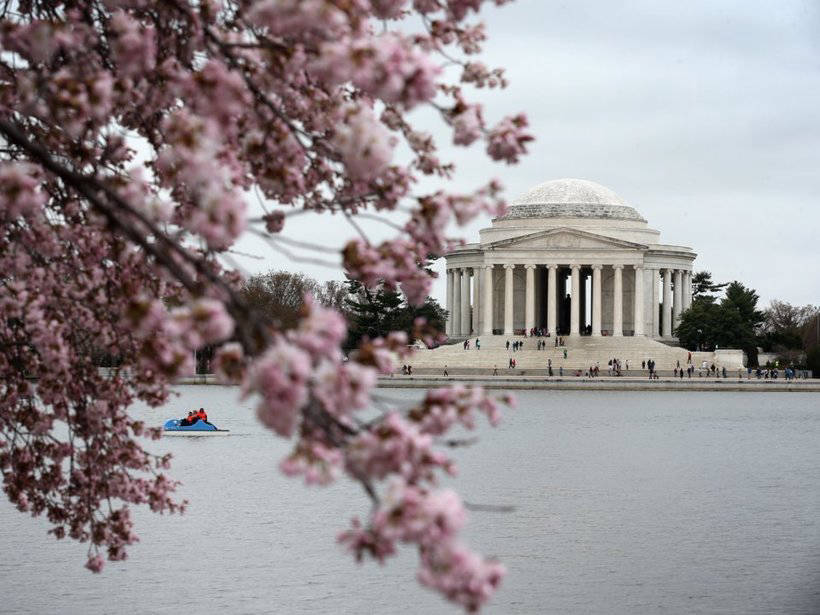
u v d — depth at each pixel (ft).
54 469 105.29
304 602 173.06
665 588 183.01
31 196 65.10
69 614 162.20
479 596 48.88
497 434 440.04
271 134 72.43
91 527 105.29
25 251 88.89
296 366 49.98
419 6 73.61
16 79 82.28
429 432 58.44
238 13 76.38
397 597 176.24
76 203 92.17
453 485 290.76
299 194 78.79
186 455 353.72
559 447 392.68
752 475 321.73
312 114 76.28
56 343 88.89
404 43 61.52
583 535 225.35
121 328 95.50
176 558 199.82
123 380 101.71
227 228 55.77
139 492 106.11
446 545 49.14
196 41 72.18
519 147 67.56
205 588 179.32
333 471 51.90
